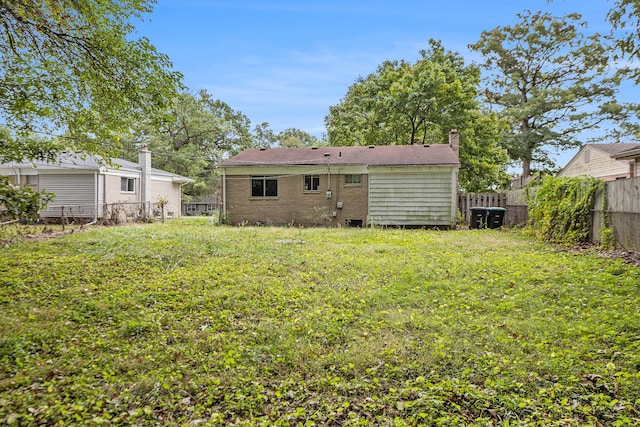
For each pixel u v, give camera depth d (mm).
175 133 34906
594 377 2762
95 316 4250
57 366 3023
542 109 28531
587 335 3490
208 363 3127
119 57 7234
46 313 4262
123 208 18562
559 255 7508
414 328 3861
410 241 10352
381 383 2818
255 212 17047
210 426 2309
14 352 3229
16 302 4672
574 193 9195
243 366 3084
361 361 3141
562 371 2867
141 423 2334
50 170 18000
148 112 8133
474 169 22625
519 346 3336
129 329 3840
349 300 4836
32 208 5758
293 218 16766
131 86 7543
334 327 3910
